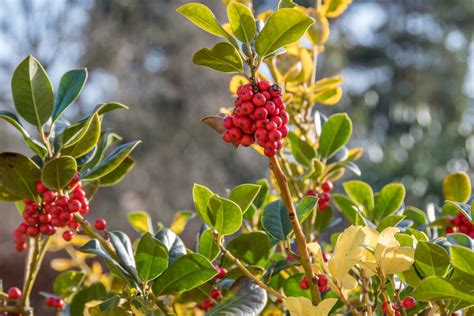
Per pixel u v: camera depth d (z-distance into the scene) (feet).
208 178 24.45
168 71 25.67
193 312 3.59
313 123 3.78
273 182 3.84
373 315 2.99
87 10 24.53
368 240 2.90
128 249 3.19
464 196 3.58
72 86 3.28
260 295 3.03
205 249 3.31
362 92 25.05
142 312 3.08
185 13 2.92
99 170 3.18
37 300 14.03
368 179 19.76
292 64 3.68
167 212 23.82
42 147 3.18
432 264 2.86
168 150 24.48
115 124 24.25
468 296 2.75
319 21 3.79
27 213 3.15
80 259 3.89
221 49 2.91
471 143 19.79
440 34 25.40
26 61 3.13
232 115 2.83
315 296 2.92
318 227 3.73
